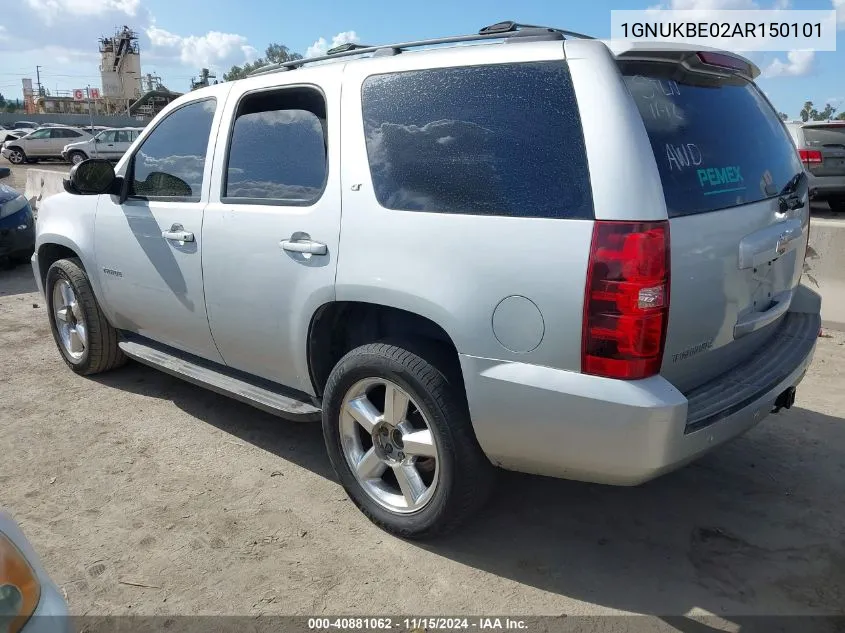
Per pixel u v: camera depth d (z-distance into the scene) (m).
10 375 5.02
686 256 2.39
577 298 2.33
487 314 2.50
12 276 8.48
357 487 3.15
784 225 3.03
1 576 1.68
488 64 2.64
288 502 3.35
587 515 3.24
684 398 2.34
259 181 3.38
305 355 3.22
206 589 2.74
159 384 4.83
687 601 2.66
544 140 2.45
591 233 2.31
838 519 3.17
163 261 3.86
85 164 4.00
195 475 3.61
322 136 3.12
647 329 2.29
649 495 3.39
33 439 4.00
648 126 2.43
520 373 2.45
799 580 2.77
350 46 3.47
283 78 3.35
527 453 2.57
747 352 2.97
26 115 53.53
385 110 2.90
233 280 3.44
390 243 2.77
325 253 2.99
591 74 2.40
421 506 2.93
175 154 3.89
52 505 3.33
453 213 2.61
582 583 2.77
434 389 2.72
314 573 2.83
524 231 2.43
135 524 3.17
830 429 4.02
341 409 3.09
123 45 73.25
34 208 12.61
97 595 2.71
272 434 4.08
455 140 2.67
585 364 2.35
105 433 4.08
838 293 5.75
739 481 3.50
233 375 3.83
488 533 3.10
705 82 2.84
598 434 2.36
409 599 2.68
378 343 2.92
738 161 2.82
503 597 2.69
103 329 4.72
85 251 4.46
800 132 11.95
